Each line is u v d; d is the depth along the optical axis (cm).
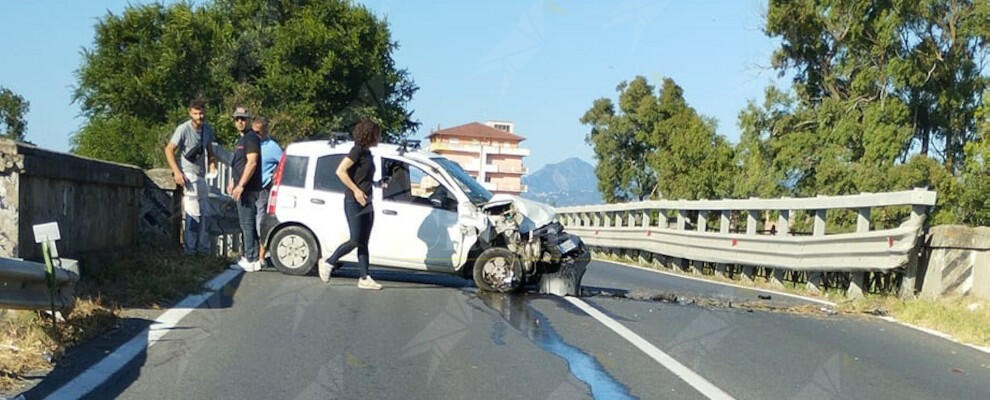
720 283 1417
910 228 1027
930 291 1036
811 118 3372
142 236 1111
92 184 914
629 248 2020
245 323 773
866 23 3123
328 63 2688
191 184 1123
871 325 920
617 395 595
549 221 1047
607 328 827
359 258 1005
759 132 3459
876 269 1077
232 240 1390
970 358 764
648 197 4441
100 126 3912
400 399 571
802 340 813
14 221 724
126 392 559
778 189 3356
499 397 582
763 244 1370
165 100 3859
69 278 653
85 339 666
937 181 2923
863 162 3111
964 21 3028
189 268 1016
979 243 1013
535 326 823
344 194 1042
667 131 4162
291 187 1097
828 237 1187
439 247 1045
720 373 668
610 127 4391
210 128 1145
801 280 1320
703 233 1581
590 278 1398
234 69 3191
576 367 668
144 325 739
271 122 2420
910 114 3162
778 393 616
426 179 1071
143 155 3750
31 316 639
